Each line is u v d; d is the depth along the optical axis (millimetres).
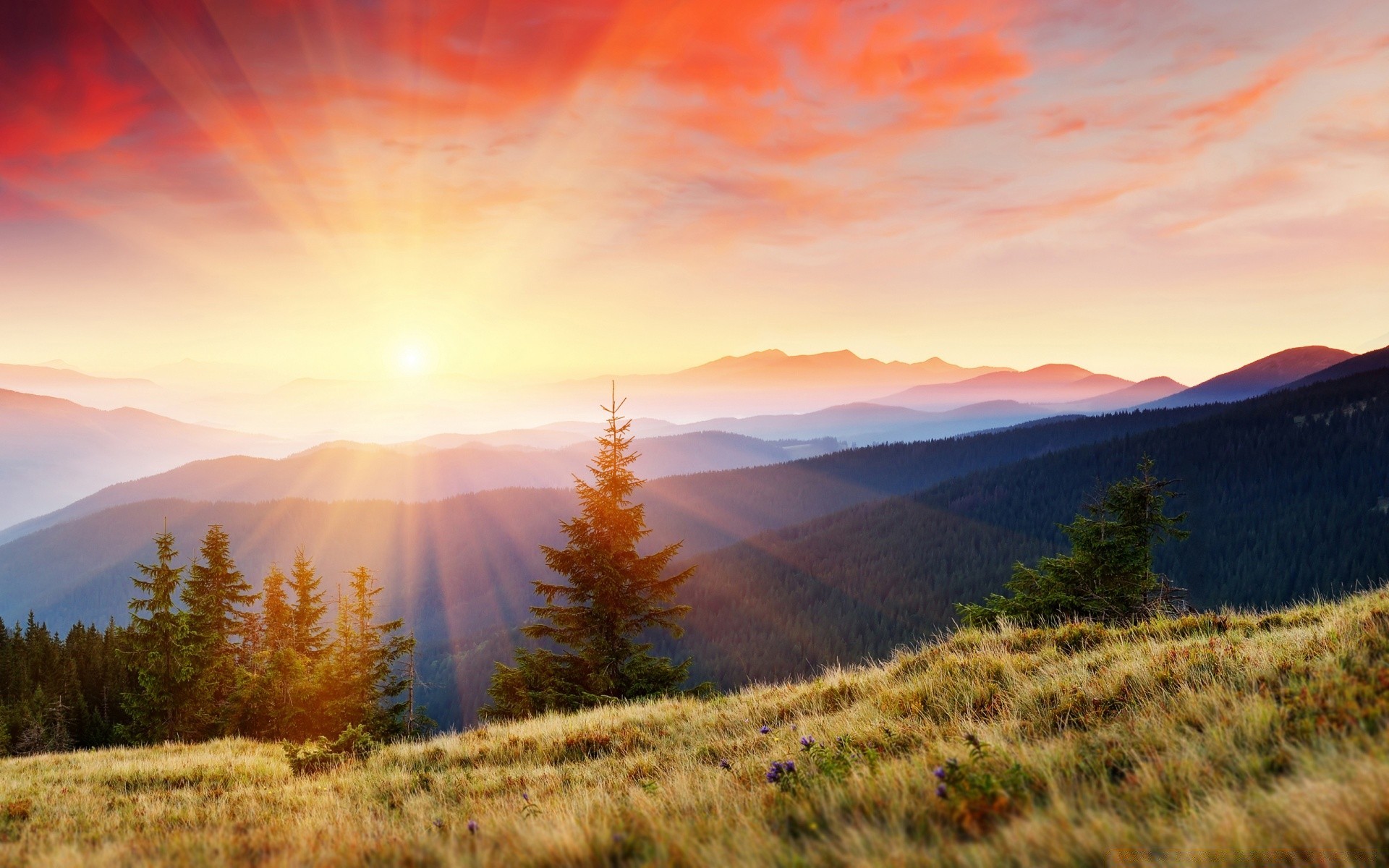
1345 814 2902
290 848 4945
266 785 9258
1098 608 17609
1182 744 4363
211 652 31969
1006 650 9234
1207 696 5207
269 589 39062
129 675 46469
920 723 6500
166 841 5535
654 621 20391
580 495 20375
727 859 3564
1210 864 2840
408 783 8172
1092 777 4180
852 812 3961
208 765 11367
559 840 4121
